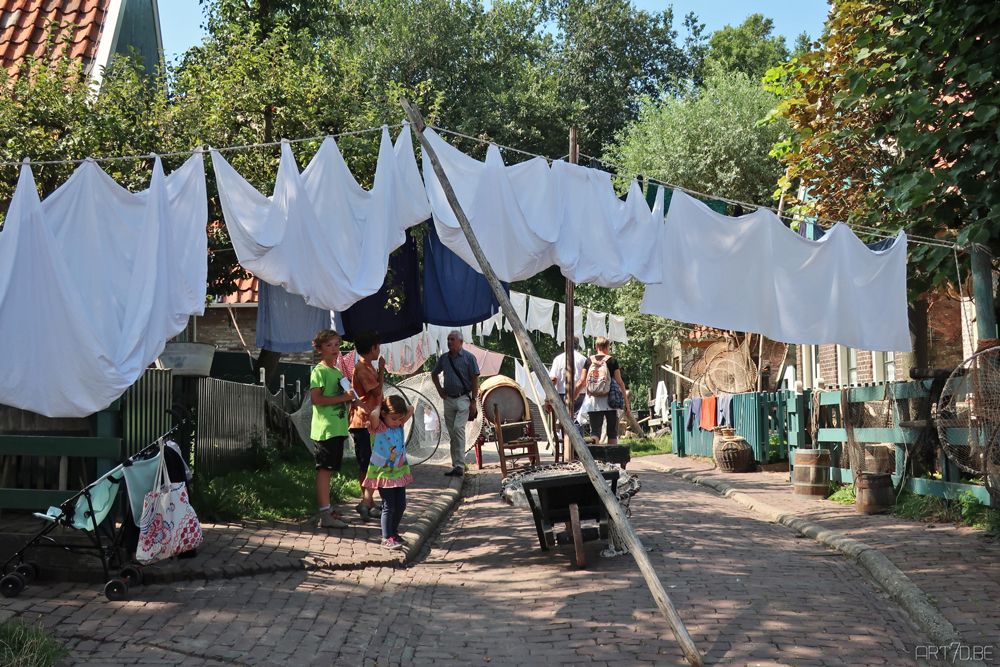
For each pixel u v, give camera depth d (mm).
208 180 9656
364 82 12031
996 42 7910
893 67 8672
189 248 5797
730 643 4699
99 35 12719
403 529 7816
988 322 7859
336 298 6086
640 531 7965
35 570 5457
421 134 6281
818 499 9984
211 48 11414
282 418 12578
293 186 6008
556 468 7520
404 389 12102
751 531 8117
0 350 5176
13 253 5242
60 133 8852
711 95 27188
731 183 25266
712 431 15656
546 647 4750
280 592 5508
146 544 5305
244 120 10297
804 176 11477
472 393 12305
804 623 5055
